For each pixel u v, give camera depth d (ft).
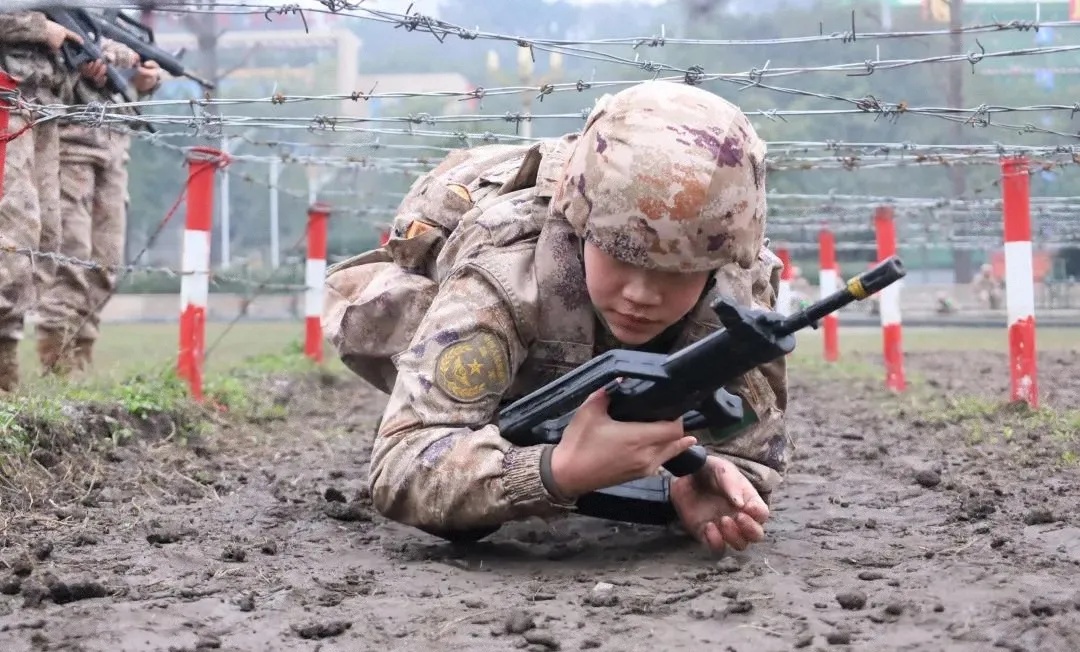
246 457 17.28
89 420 15.76
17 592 9.33
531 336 10.18
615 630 8.38
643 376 8.75
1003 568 9.75
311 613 8.89
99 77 18.43
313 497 14.15
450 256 10.87
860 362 35.35
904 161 19.38
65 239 19.97
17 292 16.97
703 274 9.26
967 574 9.55
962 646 7.84
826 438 19.52
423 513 9.93
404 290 11.87
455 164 12.70
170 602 9.13
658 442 9.05
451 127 20.88
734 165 9.00
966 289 69.92
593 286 9.43
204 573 10.02
